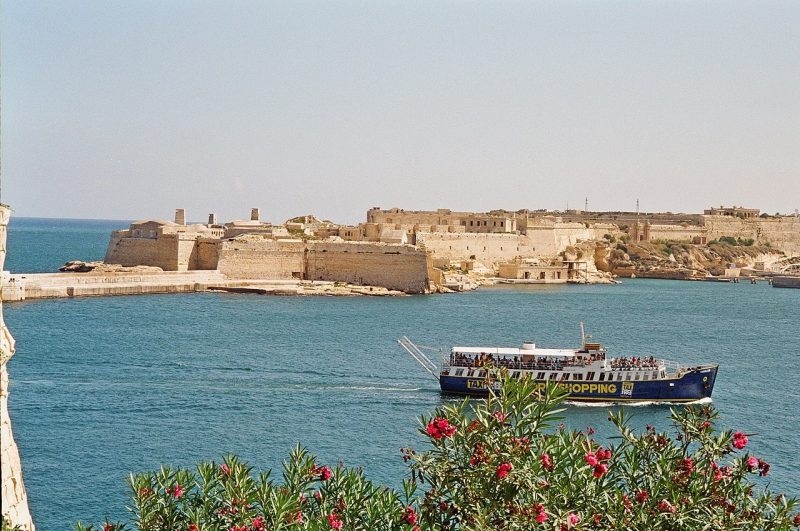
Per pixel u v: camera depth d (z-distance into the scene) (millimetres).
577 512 29594
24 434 72750
